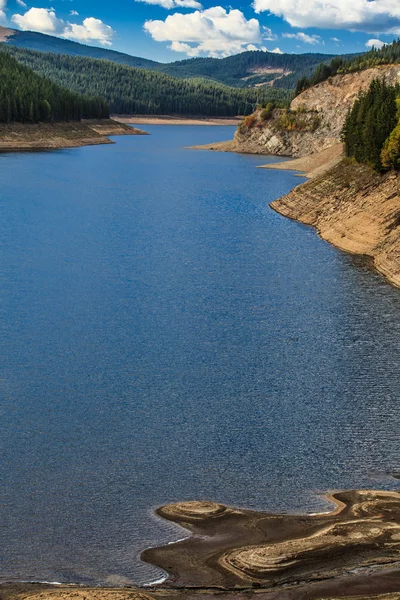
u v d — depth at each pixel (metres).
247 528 30.88
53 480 35.47
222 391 46.81
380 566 27.27
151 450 38.88
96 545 29.86
